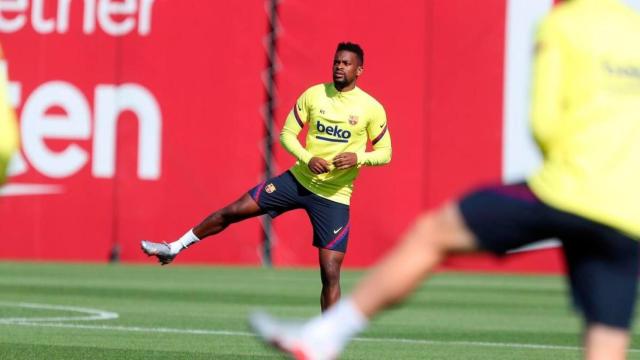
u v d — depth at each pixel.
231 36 63.16
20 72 64.75
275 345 16.62
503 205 16.27
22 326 37.53
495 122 61.69
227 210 34.28
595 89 16.75
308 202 33.22
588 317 17.56
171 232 63.94
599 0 17.31
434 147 62.00
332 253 32.97
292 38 62.47
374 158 33.38
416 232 16.50
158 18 63.81
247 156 63.16
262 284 54.72
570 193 16.33
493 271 64.50
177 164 63.81
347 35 62.12
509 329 39.25
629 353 33.50
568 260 17.52
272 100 62.84
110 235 64.44
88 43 64.38
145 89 64.00
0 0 65.00
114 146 64.25
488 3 61.53
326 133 33.66
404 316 43.00
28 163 64.88
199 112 63.56
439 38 61.88
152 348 32.78
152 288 51.97
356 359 31.55
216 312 42.97
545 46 16.88
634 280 17.28
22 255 65.00
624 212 16.34
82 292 49.66
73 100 64.50
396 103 62.09
